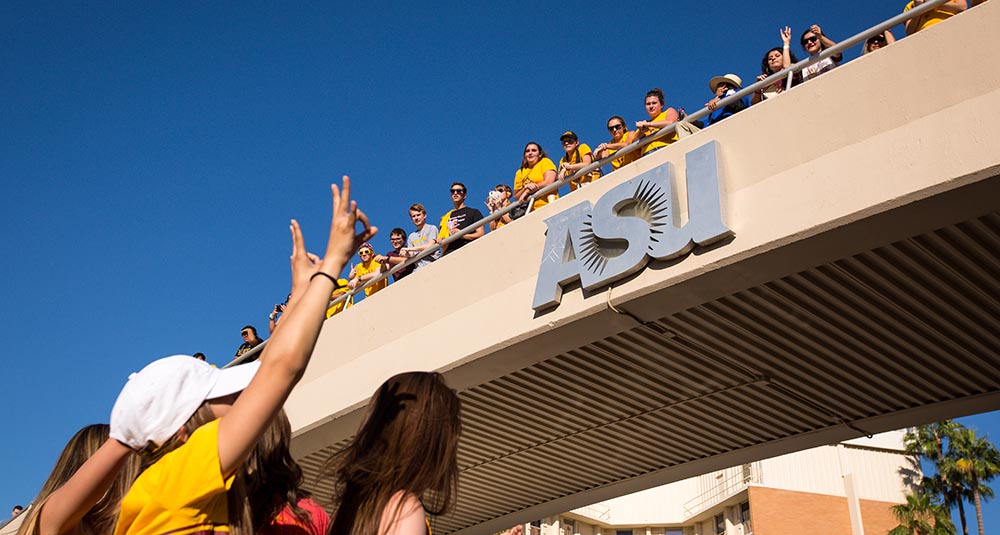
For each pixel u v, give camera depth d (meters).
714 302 8.68
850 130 7.66
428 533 2.68
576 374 10.16
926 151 7.18
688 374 9.98
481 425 11.46
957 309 8.57
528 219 9.83
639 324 8.96
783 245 7.75
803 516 39.09
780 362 9.62
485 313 9.85
